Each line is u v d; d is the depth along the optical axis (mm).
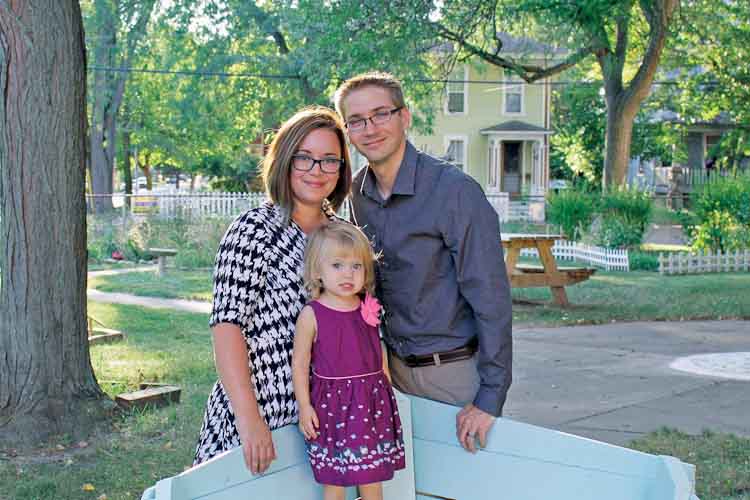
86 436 5930
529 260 20688
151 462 5453
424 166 3170
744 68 26078
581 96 33781
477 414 3045
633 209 21062
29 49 5750
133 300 13438
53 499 4859
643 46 26516
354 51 19000
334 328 2840
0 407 5844
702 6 24281
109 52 32375
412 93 23625
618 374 8109
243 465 2760
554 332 10570
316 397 2852
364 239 2893
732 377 7906
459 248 3086
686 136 38344
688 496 2582
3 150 5832
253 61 32000
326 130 3021
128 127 36500
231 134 34625
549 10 20031
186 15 31844
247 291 2859
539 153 37906
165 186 56594
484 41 23406
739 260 18500
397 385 3365
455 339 3221
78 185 6062
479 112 37750
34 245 5883
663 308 12398
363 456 2795
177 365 8148
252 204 23625
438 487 3127
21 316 5875
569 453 2914
